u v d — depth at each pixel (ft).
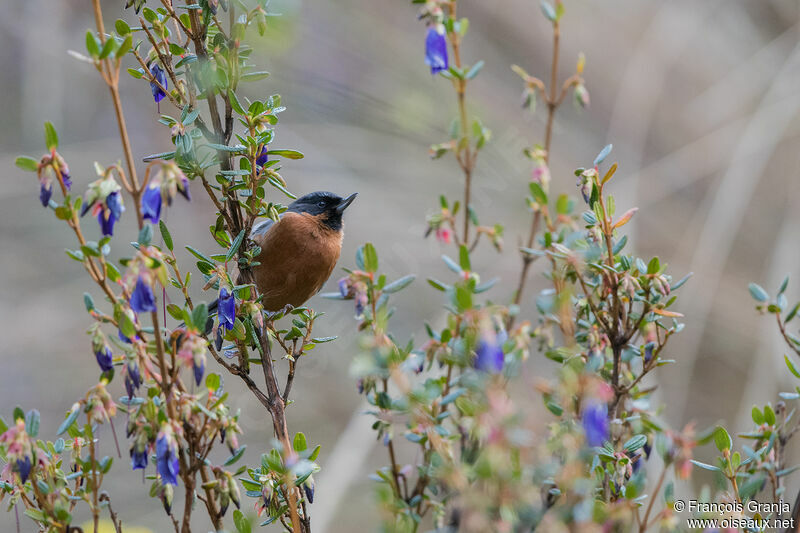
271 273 27.91
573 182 51.44
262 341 18.06
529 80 23.80
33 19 54.90
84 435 15.39
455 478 12.46
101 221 13.66
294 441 16.44
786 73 53.98
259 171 17.93
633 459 17.29
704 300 46.26
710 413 44.93
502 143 51.26
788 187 51.03
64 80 55.11
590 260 17.58
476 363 14.52
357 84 52.34
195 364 13.71
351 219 51.39
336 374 46.85
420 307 50.03
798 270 46.62
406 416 15.62
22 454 13.61
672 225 52.21
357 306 16.79
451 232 23.49
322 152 52.26
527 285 48.37
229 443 14.64
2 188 54.03
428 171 52.65
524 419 12.59
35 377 50.11
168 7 17.83
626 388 17.76
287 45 37.22
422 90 53.47
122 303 13.91
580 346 18.19
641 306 21.18
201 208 50.90
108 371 14.07
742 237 50.29
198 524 40.09
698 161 53.93
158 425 14.07
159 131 54.08
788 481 34.22
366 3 53.93
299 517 16.93
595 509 13.10
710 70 56.70
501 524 11.90
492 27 55.98
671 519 13.87
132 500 41.68
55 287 54.29
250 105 17.37
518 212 50.42
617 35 56.90
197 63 17.66
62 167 13.82
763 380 43.24
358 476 41.45
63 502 14.75
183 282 17.34
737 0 59.52
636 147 53.83
